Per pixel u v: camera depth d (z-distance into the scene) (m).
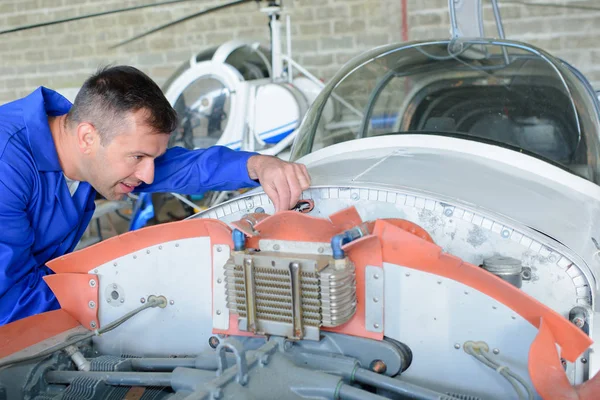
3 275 1.35
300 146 2.02
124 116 1.31
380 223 1.10
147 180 1.41
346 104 2.03
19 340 1.25
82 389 1.14
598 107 2.09
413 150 1.67
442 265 1.09
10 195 1.40
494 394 1.10
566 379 1.00
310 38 6.00
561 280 1.20
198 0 6.22
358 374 1.09
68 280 1.36
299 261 1.08
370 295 1.15
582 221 1.42
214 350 1.22
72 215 1.56
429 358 1.14
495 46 2.08
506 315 1.07
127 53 6.58
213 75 3.86
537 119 1.79
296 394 1.05
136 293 1.35
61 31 6.76
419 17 5.68
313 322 1.10
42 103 1.45
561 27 5.43
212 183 1.58
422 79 1.98
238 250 1.15
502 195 1.41
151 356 1.36
